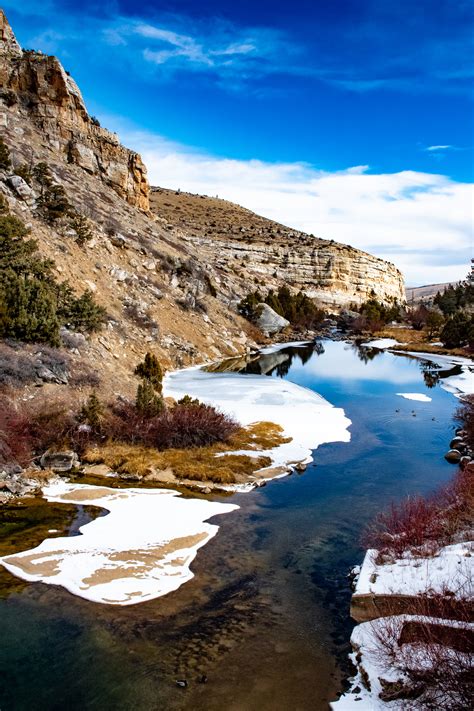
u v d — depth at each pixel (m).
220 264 101.38
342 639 10.66
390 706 8.53
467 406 32.19
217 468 21.36
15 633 10.42
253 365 55.50
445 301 115.69
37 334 28.03
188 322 59.44
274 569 13.61
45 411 23.12
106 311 44.12
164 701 8.74
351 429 29.34
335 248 143.50
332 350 74.62
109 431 23.73
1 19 79.75
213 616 11.34
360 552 14.62
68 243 48.72
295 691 9.07
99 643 10.22
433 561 11.73
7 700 8.66
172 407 28.12
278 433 27.48
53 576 12.61
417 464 23.08
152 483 20.03
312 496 19.14
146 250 64.00
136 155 90.00
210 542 15.13
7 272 29.23
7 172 51.31
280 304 94.44
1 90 72.50
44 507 17.16
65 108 77.19
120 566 13.27
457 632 9.12
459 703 8.05
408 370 54.34
